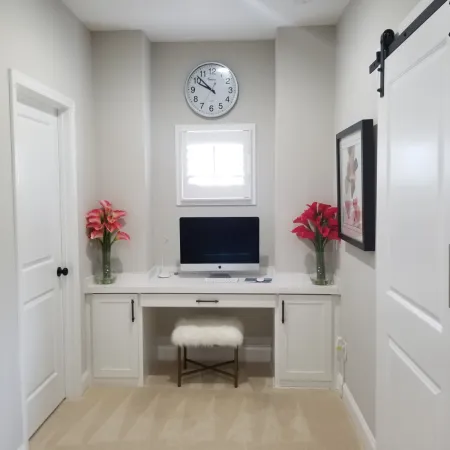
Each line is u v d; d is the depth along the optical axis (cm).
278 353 317
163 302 317
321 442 249
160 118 366
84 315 317
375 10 225
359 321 259
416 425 155
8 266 213
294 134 335
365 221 229
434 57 137
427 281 144
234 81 360
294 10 301
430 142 140
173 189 369
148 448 244
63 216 296
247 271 362
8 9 214
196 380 333
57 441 251
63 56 283
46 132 276
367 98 239
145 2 287
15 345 219
